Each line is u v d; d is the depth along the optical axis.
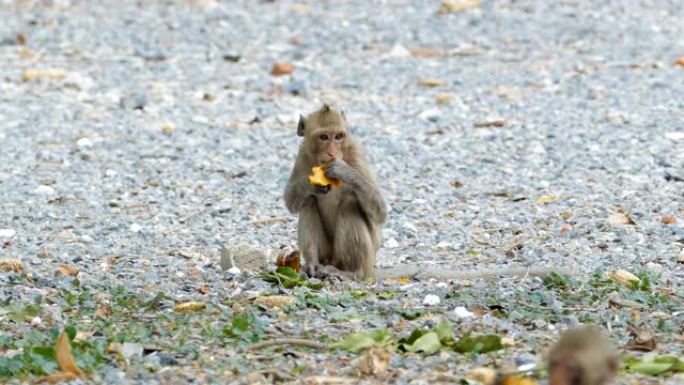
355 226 12.65
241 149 19.50
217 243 14.64
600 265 13.21
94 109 21.95
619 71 24.14
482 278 12.59
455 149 19.16
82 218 15.91
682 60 24.48
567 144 19.20
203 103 22.44
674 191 16.61
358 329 10.51
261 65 25.34
